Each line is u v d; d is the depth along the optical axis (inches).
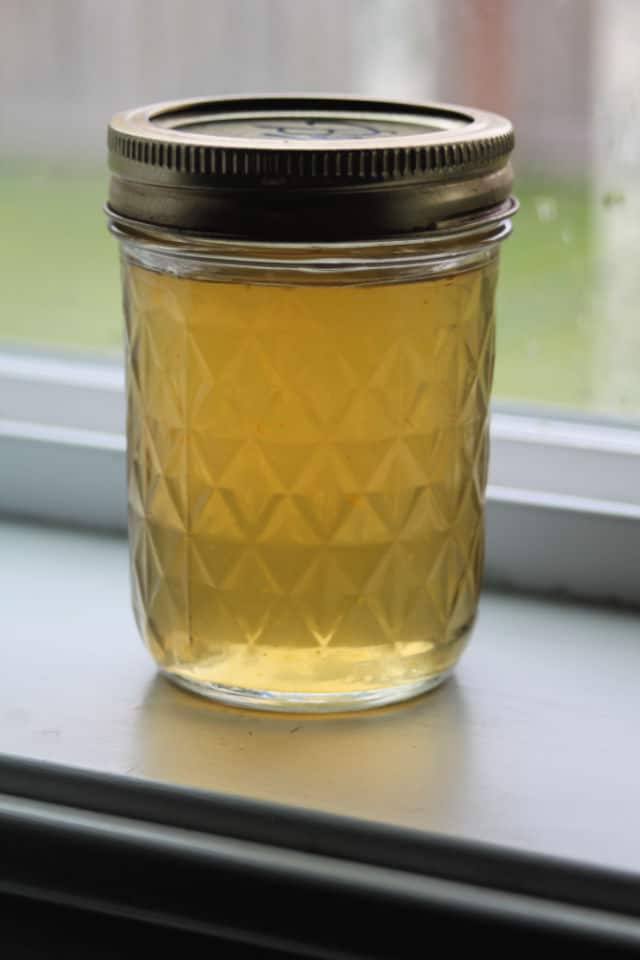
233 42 17.4
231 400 13.2
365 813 12.9
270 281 12.8
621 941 12.2
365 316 13.0
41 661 15.0
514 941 12.4
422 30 16.7
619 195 16.3
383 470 13.4
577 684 14.7
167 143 12.4
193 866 12.9
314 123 14.1
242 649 13.7
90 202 18.0
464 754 13.6
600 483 16.3
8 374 17.9
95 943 13.8
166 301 13.3
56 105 17.9
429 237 12.5
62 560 16.9
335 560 13.4
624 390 16.8
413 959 12.6
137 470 14.1
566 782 13.3
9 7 17.9
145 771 13.3
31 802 13.4
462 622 14.2
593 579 16.1
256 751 13.6
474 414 14.0
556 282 16.7
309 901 12.7
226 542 13.5
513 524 16.1
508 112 16.6
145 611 14.3
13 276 18.3
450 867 12.6
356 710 14.2
